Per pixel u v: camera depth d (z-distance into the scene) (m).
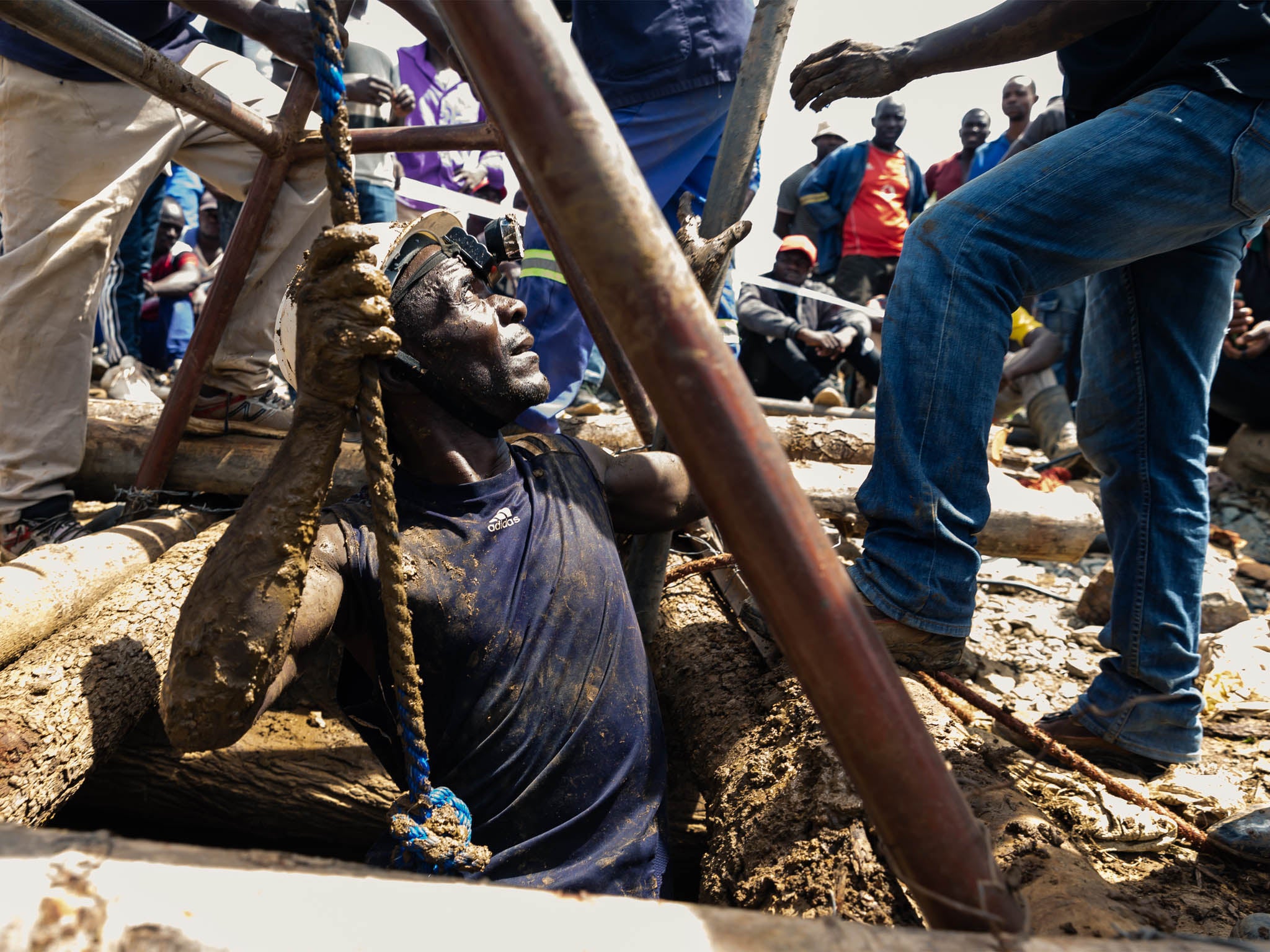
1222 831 1.88
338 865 0.86
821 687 0.98
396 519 1.48
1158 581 2.16
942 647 2.08
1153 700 2.08
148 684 2.23
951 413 1.97
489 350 1.83
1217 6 1.87
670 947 0.83
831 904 1.54
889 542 2.05
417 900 0.83
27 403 2.99
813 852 1.65
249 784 2.44
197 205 7.07
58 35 2.17
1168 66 1.93
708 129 3.42
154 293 6.27
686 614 2.68
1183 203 1.93
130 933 0.77
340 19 2.80
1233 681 2.83
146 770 2.46
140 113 2.87
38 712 1.88
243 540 1.47
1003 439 4.36
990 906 0.99
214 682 1.45
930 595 2.00
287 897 0.81
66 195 2.86
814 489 3.41
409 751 1.54
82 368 3.04
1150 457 2.18
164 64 2.41
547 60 0.89
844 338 5.96
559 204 0.91
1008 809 1.68
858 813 1.65
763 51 2.23
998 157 6.77
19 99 2.76
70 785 1.94
